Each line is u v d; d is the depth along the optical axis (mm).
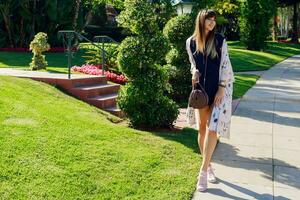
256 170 6145
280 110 10891
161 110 7938
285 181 5750
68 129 6637
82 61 18734
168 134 7625
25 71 12312
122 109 8070
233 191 5336
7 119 6559
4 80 9055
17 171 5055
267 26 34094
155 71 8023
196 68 5441
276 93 14023
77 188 4941
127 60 7906
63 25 24656
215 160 6551
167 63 12125
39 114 7098
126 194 4984
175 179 5496
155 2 15180
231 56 27766
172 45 11914
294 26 51188
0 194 4594
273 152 7066
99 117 8070
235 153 6938
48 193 4750
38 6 23891
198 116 5629
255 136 8078
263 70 23047
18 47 23969
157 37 7949
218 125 5262
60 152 5723
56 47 24516
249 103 11844
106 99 9766
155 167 5828
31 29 23953
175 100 12008
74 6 24875
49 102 8320
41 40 13930
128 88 8055
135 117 7945
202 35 5336
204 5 12562
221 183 5590
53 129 6504
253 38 33844
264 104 11758
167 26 11945
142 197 4945
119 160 5836
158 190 5164
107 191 4992
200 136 5707
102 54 13133
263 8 33188
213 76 5359
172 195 5047
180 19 11852
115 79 12664
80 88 9867
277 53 33906
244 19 34031
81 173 5270
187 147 6871
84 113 8055
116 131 7043
